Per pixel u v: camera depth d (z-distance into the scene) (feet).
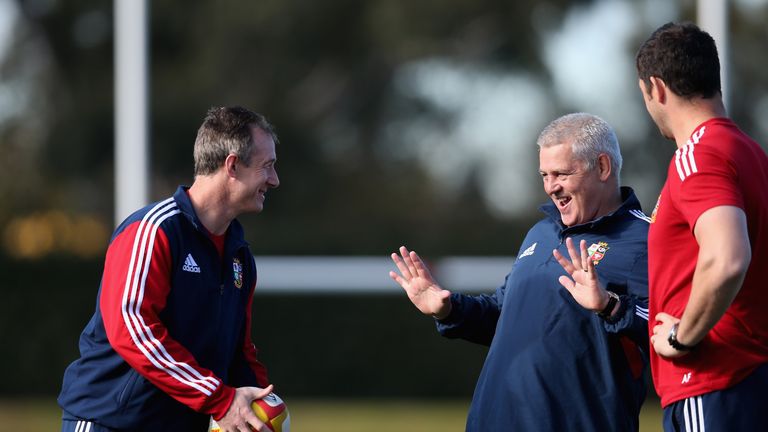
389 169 288.30
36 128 281.54
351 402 178.60
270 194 273.13
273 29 278.67
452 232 186.80
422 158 291.58
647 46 45.68
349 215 279.69
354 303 183.32
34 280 182.80
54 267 183.21
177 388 49.93
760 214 43.09
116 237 51.67
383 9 281.74
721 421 43.34
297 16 279.69
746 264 40.70
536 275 52.70
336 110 288.10
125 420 51.65
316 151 280.72
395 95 289.74
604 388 50.42
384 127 290.15
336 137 286.87
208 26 277.23
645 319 48.47
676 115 45.19
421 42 282.77
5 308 182.60
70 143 273.33
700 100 44.80
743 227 41.24
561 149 52.06
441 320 56.24
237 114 52.85
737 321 43.70
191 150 269.85
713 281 40.86
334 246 186.39
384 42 283.59
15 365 182.39
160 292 50.78
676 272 44.60
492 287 180.86
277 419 52.01
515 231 186.09
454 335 56.85
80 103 277.44
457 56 288.10
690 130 44.86
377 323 182.91
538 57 285.64
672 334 43.57
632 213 52.70
